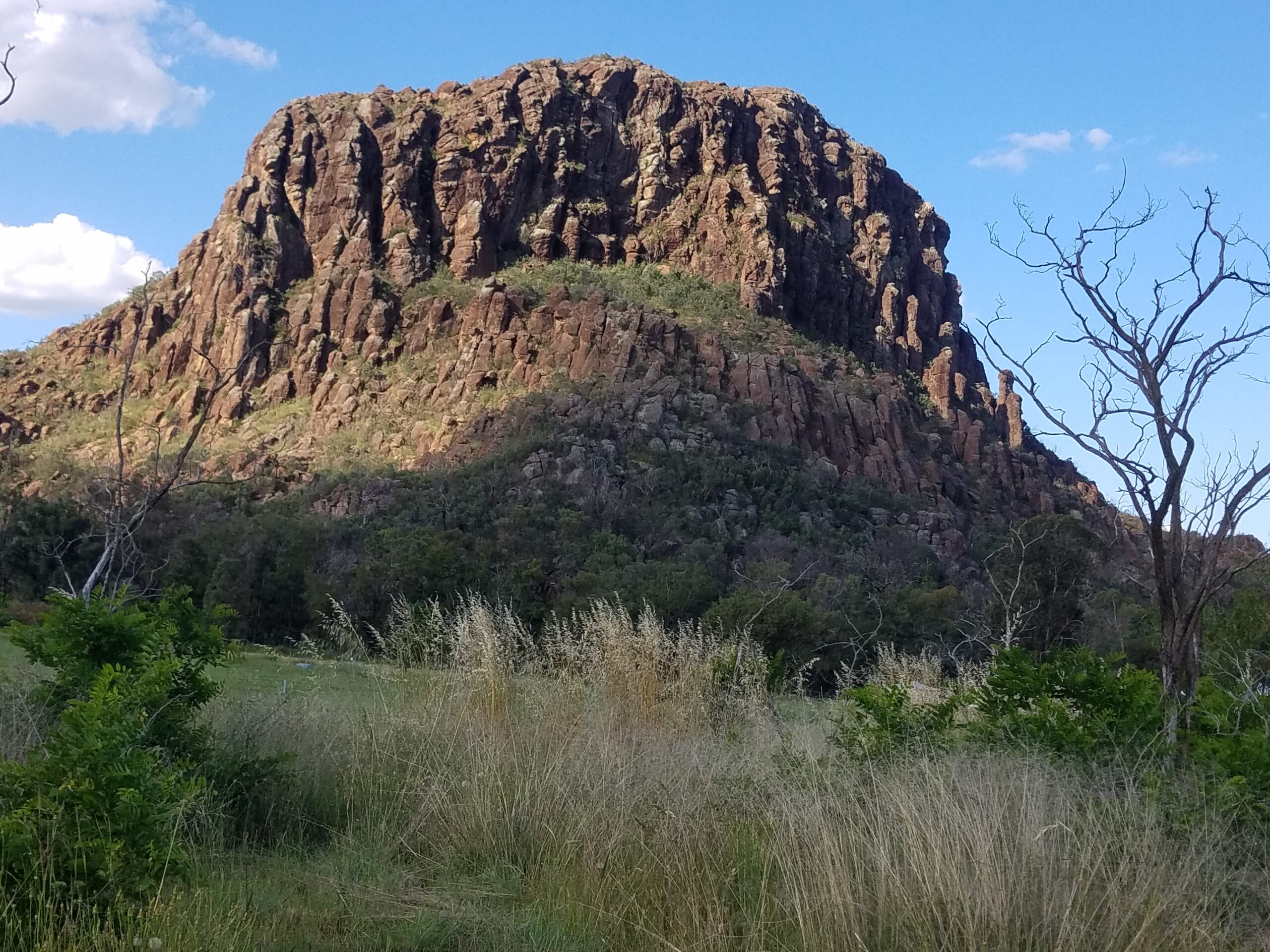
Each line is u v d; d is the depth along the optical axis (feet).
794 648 66.85
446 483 237.45
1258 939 16.37
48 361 396.98
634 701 31.50
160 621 22.65
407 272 390.01
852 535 240.94
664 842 19.26
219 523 151.23
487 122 433.89
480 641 30.99
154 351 382.83
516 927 18.02
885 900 16.21
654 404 287.69
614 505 200.13
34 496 158.40
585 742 25.14
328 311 372.17
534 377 320.91
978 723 24.48
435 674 30.32
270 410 346.95
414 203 414.00
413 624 33.65
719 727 31.22
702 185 457.27
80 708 16.66
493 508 206.28
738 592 73.31
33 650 22.40
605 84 470.39
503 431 282.36
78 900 14.46
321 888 19.39
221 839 20.08
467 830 22.03
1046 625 89.81
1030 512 356.79
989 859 15.97
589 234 433.07
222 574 112.57
